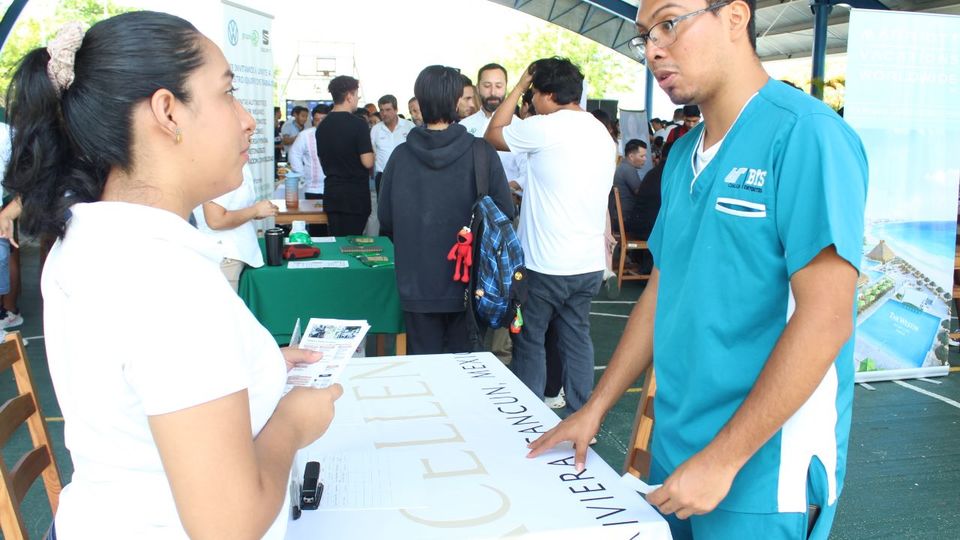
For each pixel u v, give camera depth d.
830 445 1.15
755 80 1.17
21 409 1.55
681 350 1.25
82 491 0.82
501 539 1.08
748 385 1.15
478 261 2.86
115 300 0.72
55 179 0.78
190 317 0.73
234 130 0.83
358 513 1.14
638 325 1.44
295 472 1.13
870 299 4.26
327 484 1.23
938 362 4.42
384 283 3.30
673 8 1.13
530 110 4.42
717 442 1.04
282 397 0.96
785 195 1.07
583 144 2.98
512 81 37.47
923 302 4.33
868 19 3.95
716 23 1.13
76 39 0.77
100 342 0.73
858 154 1.07
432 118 2.93
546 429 1.49
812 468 1.15
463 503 1.18
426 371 1.83
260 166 5.37
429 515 1.14
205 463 0.71
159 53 0.77
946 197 4.25
